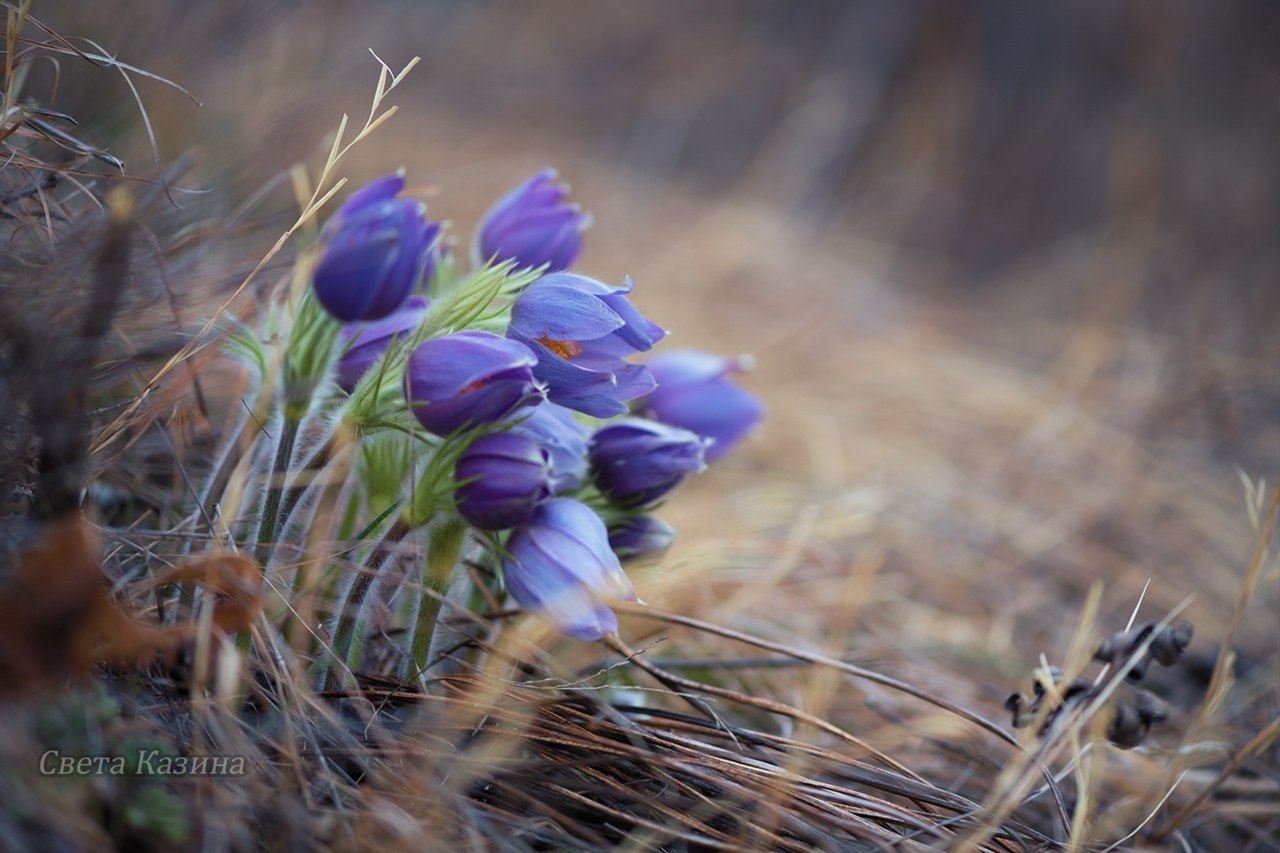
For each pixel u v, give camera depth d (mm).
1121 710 779
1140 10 2230
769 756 773
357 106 1284
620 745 750
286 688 735
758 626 892
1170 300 1680
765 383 1243
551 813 733
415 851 704
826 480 1069
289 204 935
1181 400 1265
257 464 766
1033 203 1994
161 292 793
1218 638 940
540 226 795
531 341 749
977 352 1473
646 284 1393
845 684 863
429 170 1412
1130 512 1095
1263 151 2115
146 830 687
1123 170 1959
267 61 1055
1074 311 1648
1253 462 1223
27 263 748
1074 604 974
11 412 716
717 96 2074
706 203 1726
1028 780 764
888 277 1711
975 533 1036
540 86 1930
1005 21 2244
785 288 1507
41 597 680
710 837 740
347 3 1529
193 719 717
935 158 2004
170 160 903
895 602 948
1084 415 1272
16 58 784
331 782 710
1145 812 816
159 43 938
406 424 748
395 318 760
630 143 1880
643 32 2152
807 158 1938
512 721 749
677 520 953
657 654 854
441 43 1879
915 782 774
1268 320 1559
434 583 762
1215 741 847
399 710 753
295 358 746
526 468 736
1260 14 2348
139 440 798
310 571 770
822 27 2262
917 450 1187
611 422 820
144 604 748
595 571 745
